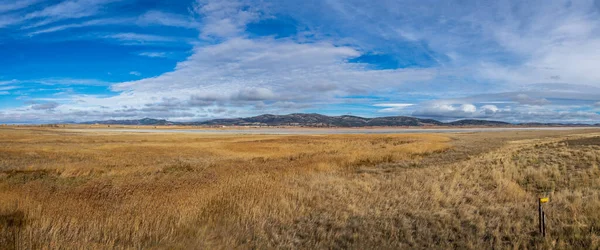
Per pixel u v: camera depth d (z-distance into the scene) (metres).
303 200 10.52
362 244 6.82
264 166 20.48
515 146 36.44
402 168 20.05
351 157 24.84
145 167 20.59
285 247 6.78
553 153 21.75
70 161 23.75
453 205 9.69
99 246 6.48
